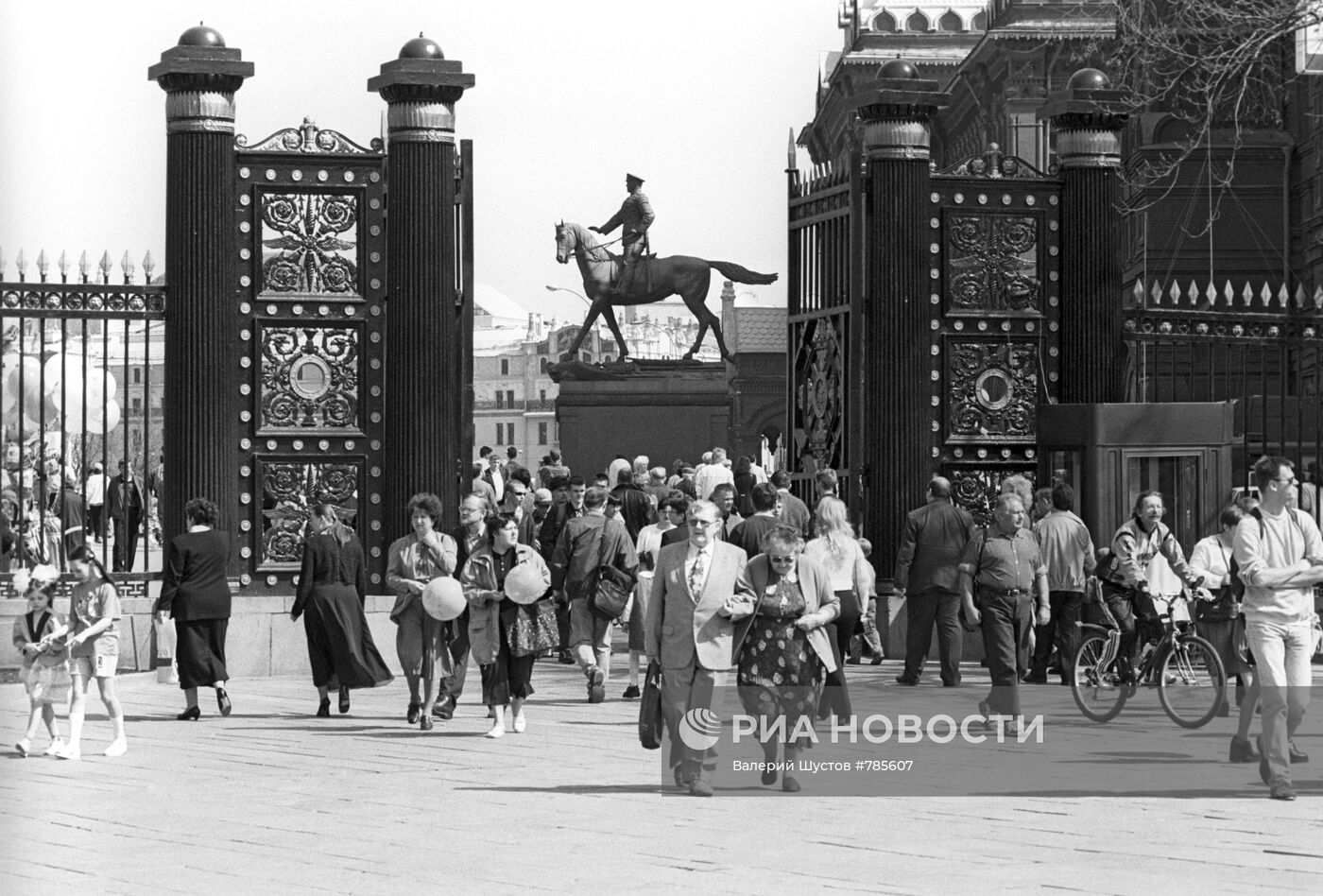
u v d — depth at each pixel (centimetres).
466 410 3509
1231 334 3753
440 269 3491
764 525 3098
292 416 3497
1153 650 2844
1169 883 1694
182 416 3394
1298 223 7519
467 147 3528
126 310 3369
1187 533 3572
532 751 2577
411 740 2700
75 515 4262
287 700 3178
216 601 2952
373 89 3531
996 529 2819
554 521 3934
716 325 7006
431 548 2864
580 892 1653
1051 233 3753
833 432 3784
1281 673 2180
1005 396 3728
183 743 2669
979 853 1834
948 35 13100
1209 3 4353
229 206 3444
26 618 2531
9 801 2166
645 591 3228
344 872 1744
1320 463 3769
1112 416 3547
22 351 3319
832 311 3791
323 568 2969
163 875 1731
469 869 1759
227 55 3425
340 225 3522
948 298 3712
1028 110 8869
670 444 6894
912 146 3675
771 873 1734
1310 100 7369
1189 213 6650
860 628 3472
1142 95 4347
